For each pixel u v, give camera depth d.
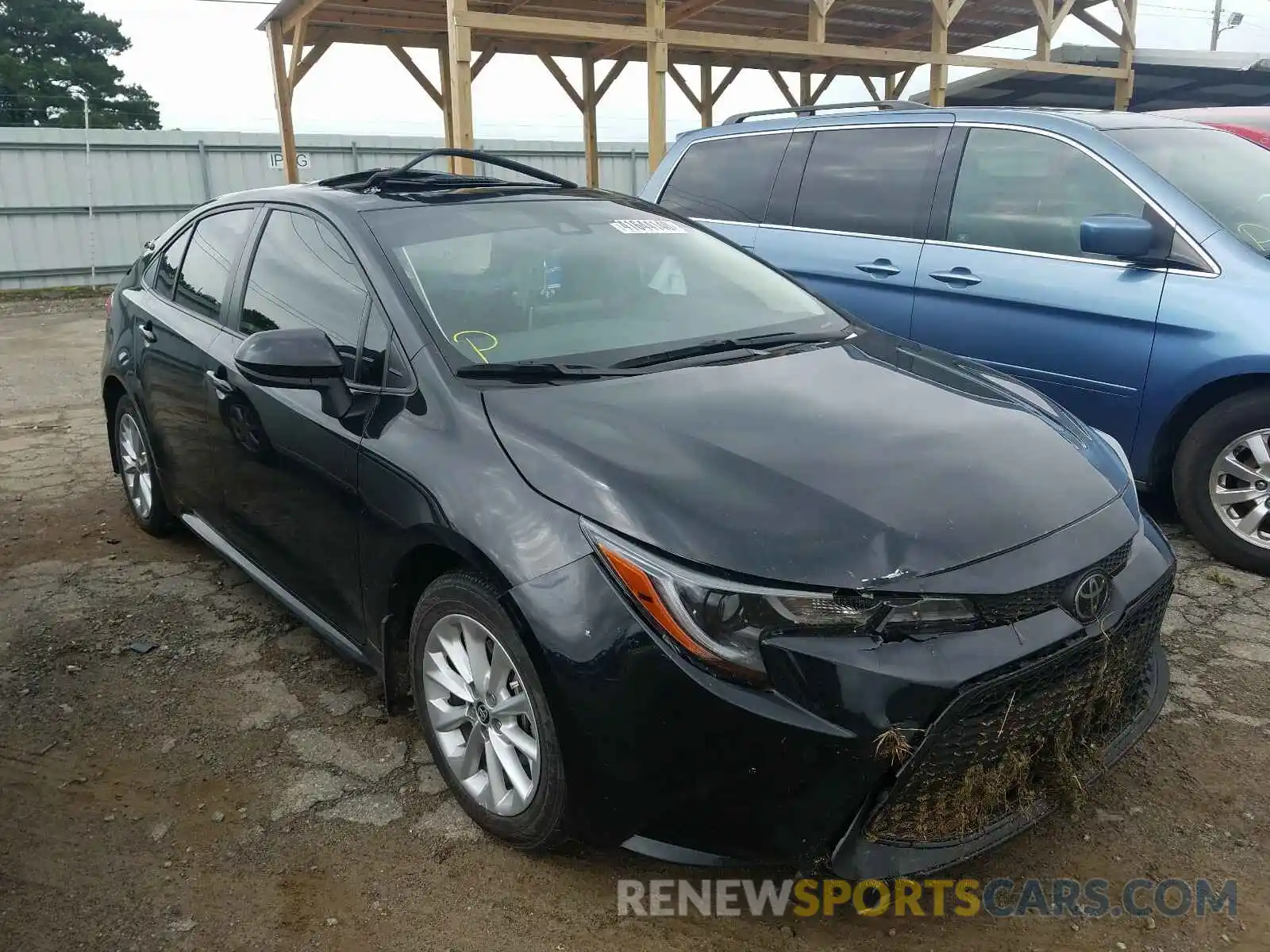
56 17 36.94
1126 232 4.16
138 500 4.68
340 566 2.91
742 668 2.00
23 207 17.34
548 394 2.60
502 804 2.45
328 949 2.21
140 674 3.42
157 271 4.36
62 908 2.33
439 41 14.00
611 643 2.09
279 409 3.09
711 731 2.01
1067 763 2.26
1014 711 2.10
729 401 2.60
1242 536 4.06
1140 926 2.24
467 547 2.35
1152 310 4.19
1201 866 2.42
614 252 3.38
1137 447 4.34
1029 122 4.82
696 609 2.02
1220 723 3.02
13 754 2.96
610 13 12.98
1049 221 4.66
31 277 17.64
